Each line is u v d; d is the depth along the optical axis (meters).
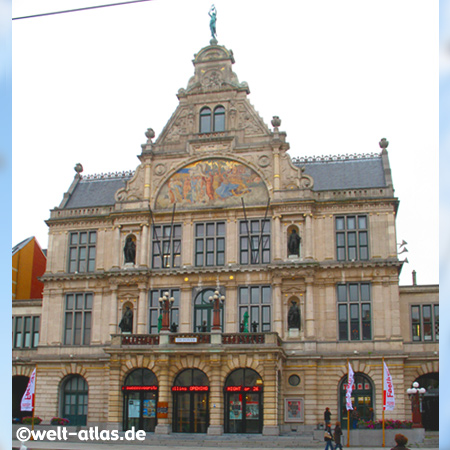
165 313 48.28
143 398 47.88
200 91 57.25
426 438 43.38
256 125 55.50
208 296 52.56
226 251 52.81
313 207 52.53
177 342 46.81
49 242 57.41
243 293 52.12
